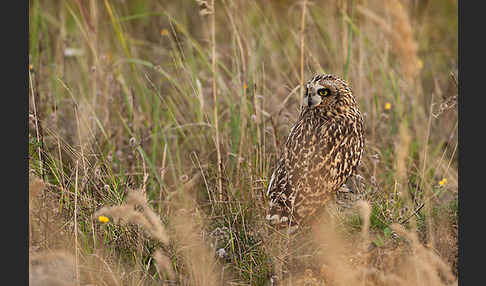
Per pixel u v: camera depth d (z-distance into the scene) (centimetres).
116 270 845
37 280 763
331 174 900
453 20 1650
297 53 1389
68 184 944
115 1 1532
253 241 884
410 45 655
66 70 1347
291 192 882
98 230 894
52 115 1135
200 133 1155
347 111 932
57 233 870
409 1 1493
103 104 1231
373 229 898
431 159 1091
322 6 1484
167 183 1112
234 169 1071
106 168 1014
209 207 1027
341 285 781
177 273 840
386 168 1080
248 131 1094
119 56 1382
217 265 873
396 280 754
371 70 1286
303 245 865
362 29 1343
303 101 955
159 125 1173
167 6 1642
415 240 767
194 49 1402
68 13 1560
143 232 884
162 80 1299
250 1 1371
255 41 1387
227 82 1300
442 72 1451
